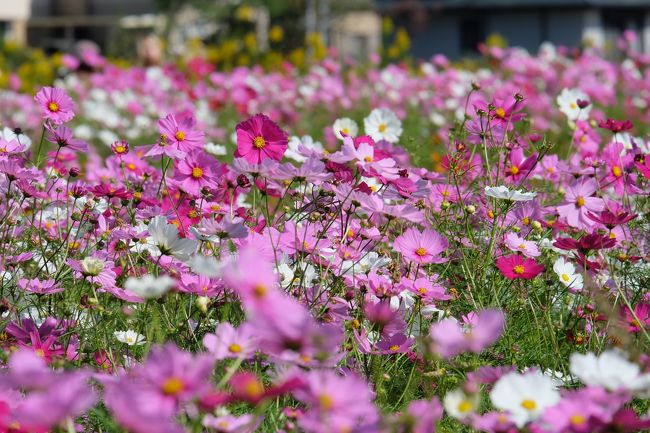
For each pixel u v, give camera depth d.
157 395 2.31
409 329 2.94
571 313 3.09
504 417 2.44
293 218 3.12
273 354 2.39
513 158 3.49
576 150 4.07
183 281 2.79
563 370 2.86
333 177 2.97
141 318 2.90
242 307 2.79
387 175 2.94
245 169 2.79
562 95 4.04
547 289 3.09
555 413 2.37
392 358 2.92
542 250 3.23
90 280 2.84
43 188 3.45
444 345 2.44
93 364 2.76
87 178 3.69
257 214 3.30
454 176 3.30
